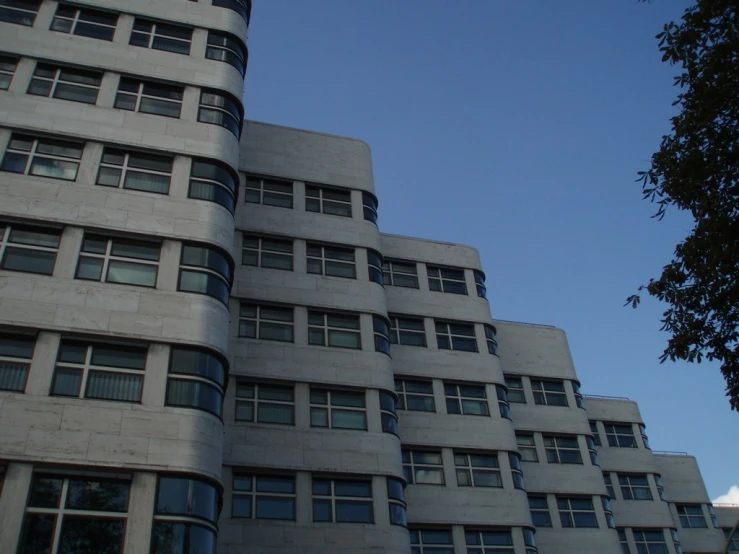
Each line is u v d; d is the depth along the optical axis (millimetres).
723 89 15273
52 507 16844
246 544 23328
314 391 27453
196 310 21109
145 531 17156
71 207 21781
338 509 25062
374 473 26188
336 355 28547
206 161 24500
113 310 20234
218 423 19953
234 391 26266
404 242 37938
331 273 30844
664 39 16281
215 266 22391
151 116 24859
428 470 31453
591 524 37188
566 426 40000
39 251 20703
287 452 25531
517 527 31203
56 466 17406
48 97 23984
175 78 26141
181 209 23000
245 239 30359
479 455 32781
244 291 28781
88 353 19406
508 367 40969
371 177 34906
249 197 31625
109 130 23906
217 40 27969
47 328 19312
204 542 17766
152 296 20906
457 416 33344
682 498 51594
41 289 19938
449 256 38531
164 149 24156
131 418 18656
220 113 25938
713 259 15000
